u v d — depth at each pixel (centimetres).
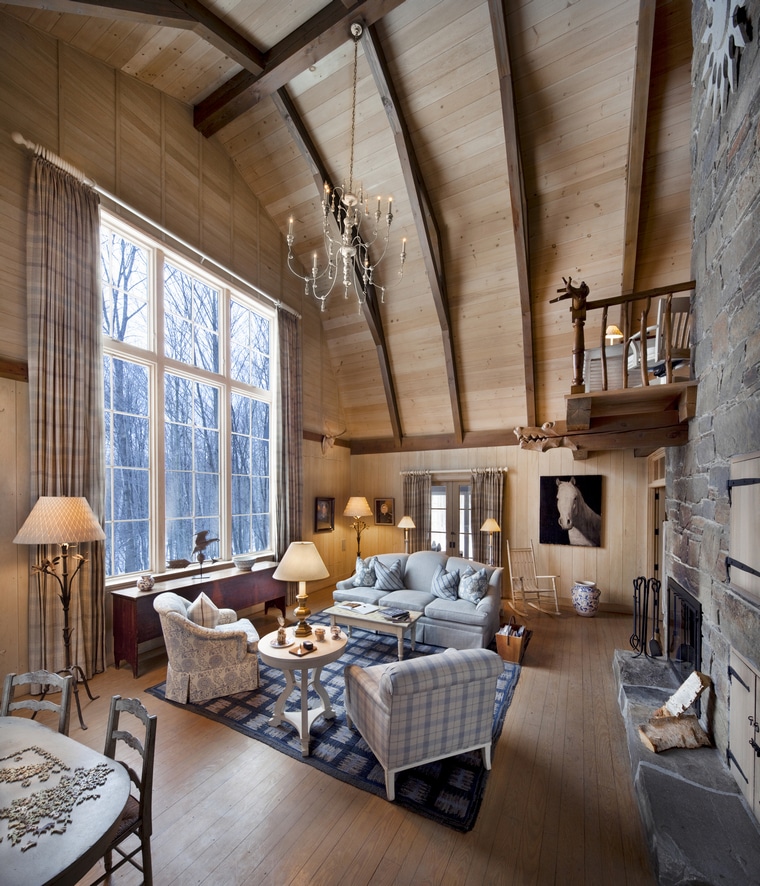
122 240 431
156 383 449
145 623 378
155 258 450
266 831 212
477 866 193
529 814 224
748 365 210
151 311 448
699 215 303
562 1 366
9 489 322
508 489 670
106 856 163
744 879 164
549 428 359
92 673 367
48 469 338
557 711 325
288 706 331
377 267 608
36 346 335
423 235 517
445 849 202
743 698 207
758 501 194
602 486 607
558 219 498
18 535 295
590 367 411
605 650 450
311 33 379
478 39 393
